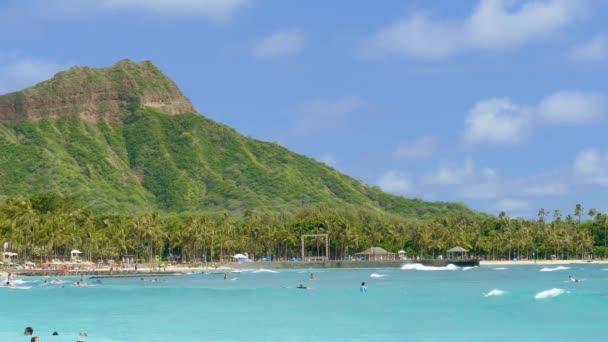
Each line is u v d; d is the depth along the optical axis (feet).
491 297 405.18
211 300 409.28
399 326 287.07
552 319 305.53
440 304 370.94
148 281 602.03
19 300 408.46
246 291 479.00
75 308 360.89
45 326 289.94
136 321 306.96
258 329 280.31
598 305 352.49
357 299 410.11
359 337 258.78
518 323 294.25
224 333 269.64
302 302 394.52
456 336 260.62
